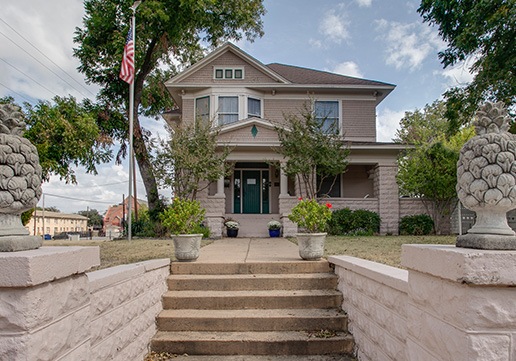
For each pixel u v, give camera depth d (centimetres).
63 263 196
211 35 2070
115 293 309
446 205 1416
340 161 1321
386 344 304
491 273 163
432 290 197
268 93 1739
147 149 1719
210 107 1678
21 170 205
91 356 260
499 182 186
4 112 210
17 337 167
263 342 392
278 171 1627
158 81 2023
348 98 1738
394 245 829
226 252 716
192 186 1311
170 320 427
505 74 966
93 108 1727
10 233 201
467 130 1438
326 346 392
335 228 1356
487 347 163
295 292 473
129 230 1202
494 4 939
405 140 1978
